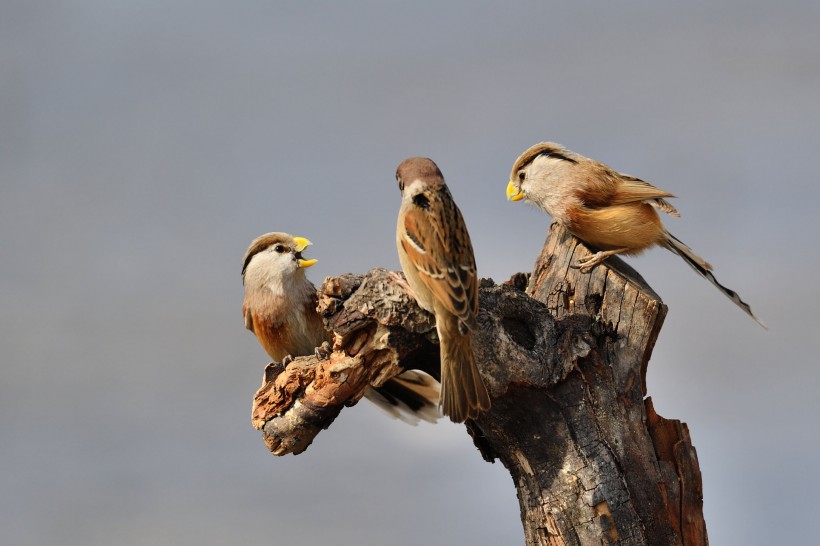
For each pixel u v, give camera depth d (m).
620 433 10.21
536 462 10.12
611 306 11.09
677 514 10.20
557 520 9.98
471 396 9.62
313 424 10.73
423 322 10.01
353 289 10.12
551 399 10.03
